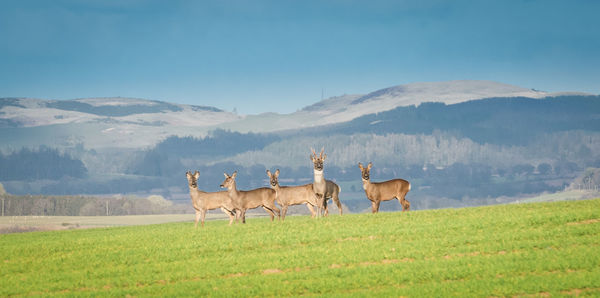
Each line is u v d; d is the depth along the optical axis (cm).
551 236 5731
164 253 6122
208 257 5884
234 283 4875
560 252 5100
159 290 4791
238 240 6456
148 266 5650
